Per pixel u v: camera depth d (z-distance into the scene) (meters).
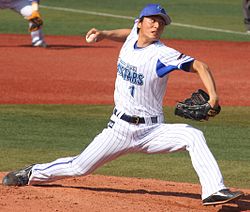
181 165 31.33
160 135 22.14
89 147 22.83
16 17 85.44
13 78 49.91
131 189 24.81
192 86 49.22
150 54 21.50
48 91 46.62
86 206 21.84
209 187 21.31
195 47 66.44
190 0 105.88
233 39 73.25
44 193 23.31
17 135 35.94
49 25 79.12
